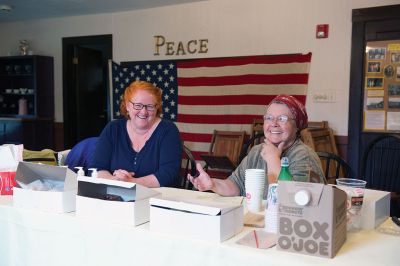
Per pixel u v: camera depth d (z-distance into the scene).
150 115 2.15
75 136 5.92
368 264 1.04
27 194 1.52
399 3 3.71
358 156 3.97
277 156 1.64
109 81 5.34
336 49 4.04
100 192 1.41
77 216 1.42
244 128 4.51
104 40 5.41
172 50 4.94
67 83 5.79
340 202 1.12
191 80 4.80
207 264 1.16
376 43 3.84
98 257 1.35
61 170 1.51
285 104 1.68
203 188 1.79
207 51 4.72
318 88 4.15
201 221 1.19
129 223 1.32
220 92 4.63
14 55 5.96
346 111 4.04
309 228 1.08
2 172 1.78
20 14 5.51
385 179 3.83
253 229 1.32
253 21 4.43
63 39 5.72
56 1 4.74
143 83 2.19
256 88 4.43
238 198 1.76
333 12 4.03
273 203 1.27
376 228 1.36
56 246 1.44
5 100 6.31
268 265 1.07
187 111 4.83
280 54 4.31
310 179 1.59
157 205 1.25
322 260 1.06
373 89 3.89
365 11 3.84
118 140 2.21
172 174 2.10
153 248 1.24
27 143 5.55
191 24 4.80
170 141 2.17
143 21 5.11
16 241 1.54
